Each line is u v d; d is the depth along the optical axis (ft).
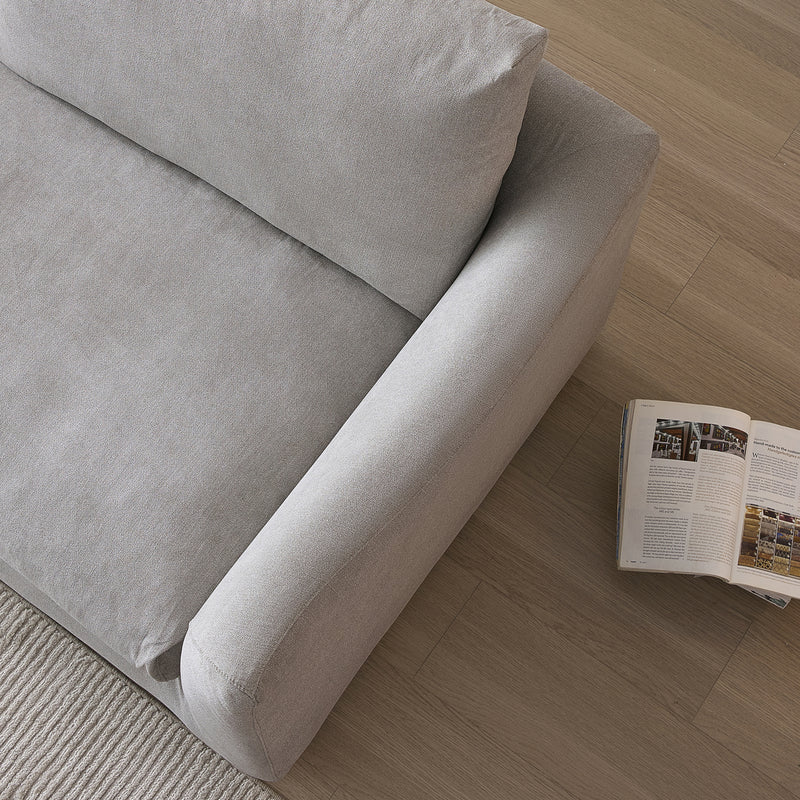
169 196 4.41
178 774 4.69
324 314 4.17
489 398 3.43
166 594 3.67
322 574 3.14
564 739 4.79
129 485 3.84
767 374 5.52
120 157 4.50
